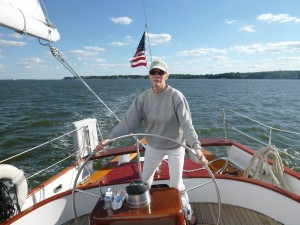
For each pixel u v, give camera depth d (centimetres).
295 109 1833
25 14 222
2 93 3919
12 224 226
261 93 3572
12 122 1438
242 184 269
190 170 304
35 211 244
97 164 705
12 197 260
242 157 383
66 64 317
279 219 247
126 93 3478
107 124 1250
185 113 217
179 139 233
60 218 262
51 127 1282
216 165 402
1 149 942
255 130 1096
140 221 172
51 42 279
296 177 287
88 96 3120
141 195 177
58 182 333
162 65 211
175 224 174
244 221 253
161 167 318
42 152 857
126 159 409
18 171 265
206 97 2872
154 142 237
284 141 921
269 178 330
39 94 3681
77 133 402
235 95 3181
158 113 225
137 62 449
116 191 197
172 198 185
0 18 187
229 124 1231
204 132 1080
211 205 283
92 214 176
